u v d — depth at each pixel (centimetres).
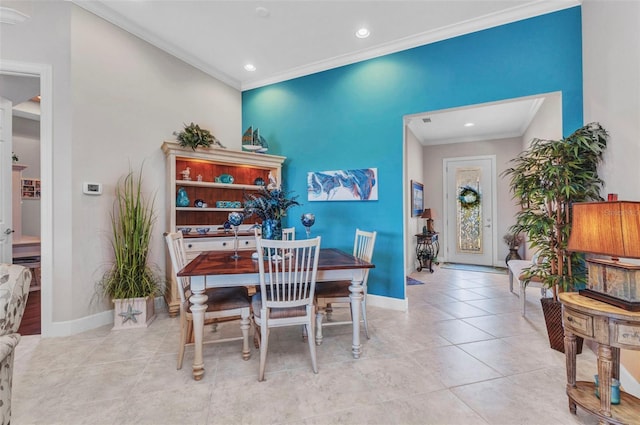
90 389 187
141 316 289
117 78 310
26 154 553
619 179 199
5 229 289
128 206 298
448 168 656
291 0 273
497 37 294
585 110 252
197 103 395
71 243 273
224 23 310
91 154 288
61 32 272
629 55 188
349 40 337
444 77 319
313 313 210
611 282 150
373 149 360
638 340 135
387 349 242
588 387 168
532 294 403
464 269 579
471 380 196
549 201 233
